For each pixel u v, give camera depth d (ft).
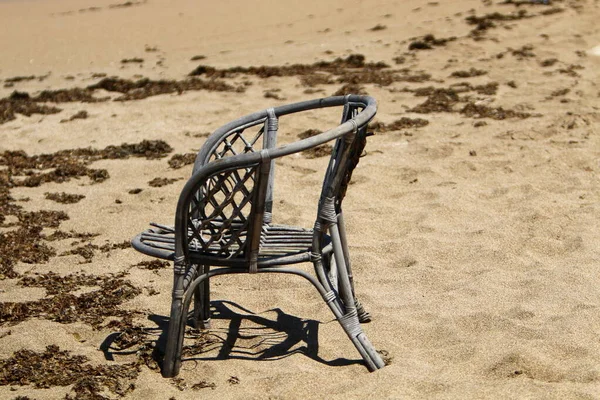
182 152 31.37
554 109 34.63
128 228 23.82
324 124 33.94
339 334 16.48
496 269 19.39
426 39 49.70
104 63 54.85
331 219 14.87
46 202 26.48
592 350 14.92
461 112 34.81
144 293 19.10
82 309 18.21
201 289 16.71
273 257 14.93
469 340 15.79
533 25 52.47
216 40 59.98
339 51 49.80
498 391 13.39
